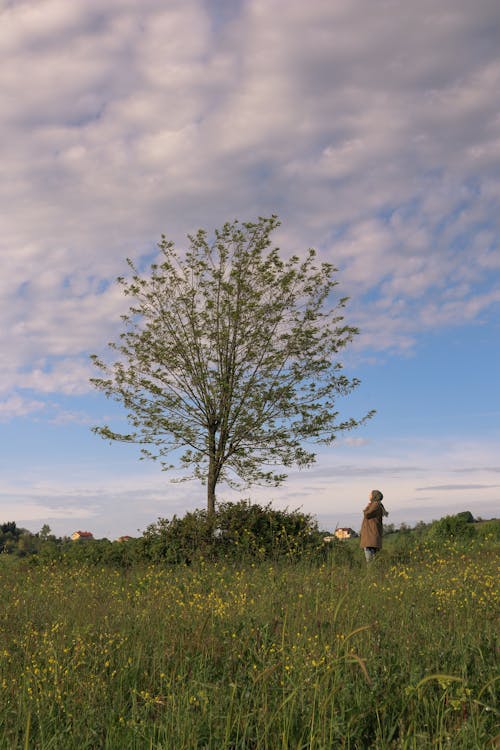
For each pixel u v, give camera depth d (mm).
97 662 5480
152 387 16016
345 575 10109
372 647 5504
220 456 16094
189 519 14172
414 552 13336
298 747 3738
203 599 8344
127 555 13750
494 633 5918
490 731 3809
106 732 4250
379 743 3943
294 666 4965
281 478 16125
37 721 4332
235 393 16016
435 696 4379
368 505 14117
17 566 13680
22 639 6438
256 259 16609
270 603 7660
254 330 16281
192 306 16375
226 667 5227
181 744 3893
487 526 15555
